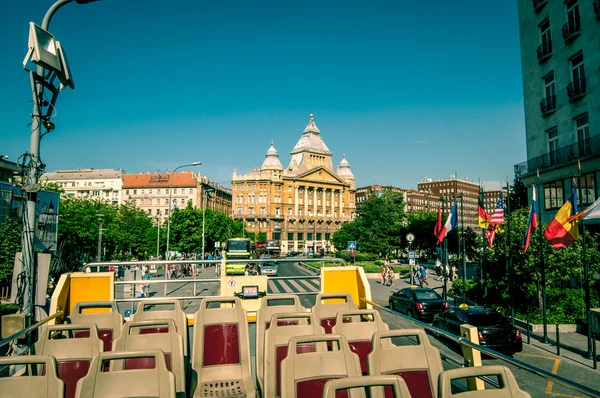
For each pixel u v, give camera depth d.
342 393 3.80
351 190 130.25
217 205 122.12
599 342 13.92
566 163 22.19
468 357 4.61
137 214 66.62
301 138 125.31
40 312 6.74
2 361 3.33
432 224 60.19
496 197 167.75
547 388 9.26
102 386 3.34
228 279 7.24
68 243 38.47
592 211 13.26
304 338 3.89
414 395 3.98
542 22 25.66
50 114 6.97
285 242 110.19
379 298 27.12
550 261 15.80
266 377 4.66
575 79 22.72
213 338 5.32
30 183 6.68
